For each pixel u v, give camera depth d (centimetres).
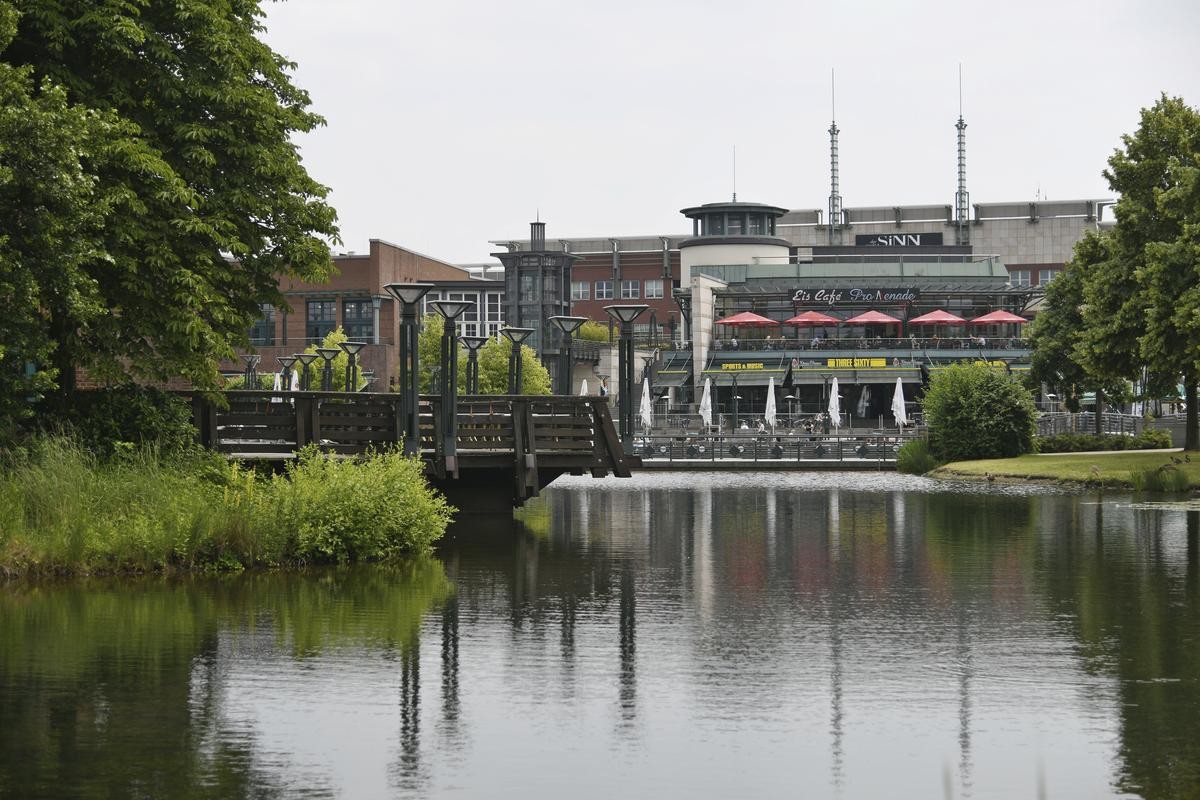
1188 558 2944
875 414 12188
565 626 2012
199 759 1271
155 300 2941
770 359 12050
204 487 2809
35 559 2428
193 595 2252
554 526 3834
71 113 2558
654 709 1480
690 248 13850
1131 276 6109
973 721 1432
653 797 1173
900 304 12688
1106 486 5716
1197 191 5600
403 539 2917
